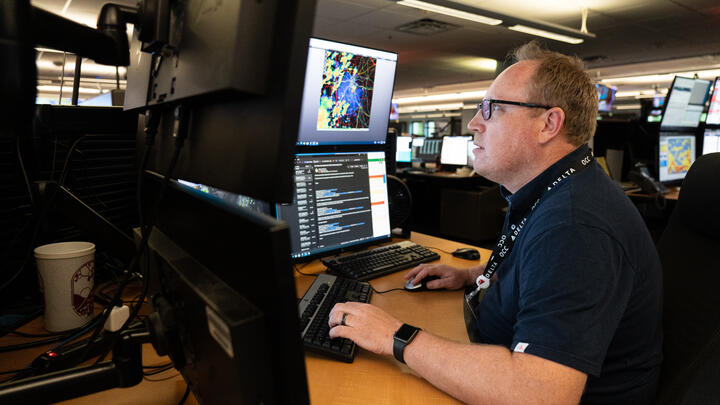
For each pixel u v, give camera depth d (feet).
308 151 4.17
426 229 18.34
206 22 1.22
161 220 1.78
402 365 2.60
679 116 10.17
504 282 3.00
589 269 2.23
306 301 3.25
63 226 3.46
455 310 3.46
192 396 2.32
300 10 1.02
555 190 2.75
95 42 1.77
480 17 17.28
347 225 4.58
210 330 1.21
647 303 2.57
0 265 3.03
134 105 1.83
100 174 3.71
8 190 3.05
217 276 1.29
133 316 1.80
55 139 3.31
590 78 2.96
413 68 37.01
